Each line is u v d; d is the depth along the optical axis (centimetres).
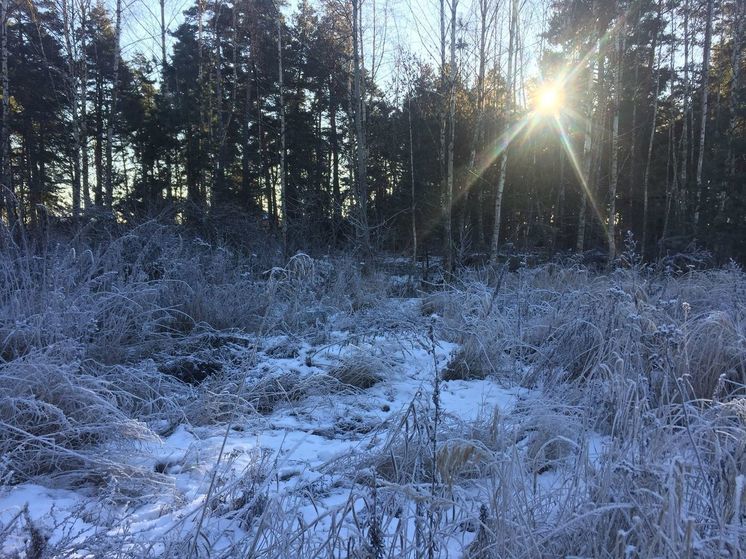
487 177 1780
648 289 655
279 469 306
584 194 1559
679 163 2273
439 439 331
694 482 240
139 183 2039
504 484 222
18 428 309
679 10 1834
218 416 416
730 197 1265
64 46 1447
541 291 738
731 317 503
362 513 239
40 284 522
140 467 313
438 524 222
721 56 2084
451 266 1251
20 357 373
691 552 183
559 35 1664
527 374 518
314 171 2439
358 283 901
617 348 406
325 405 448
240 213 1252
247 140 2191
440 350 609
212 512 265
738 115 1453
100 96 1872
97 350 476
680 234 1429
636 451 268
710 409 294
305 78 2473
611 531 217
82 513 266
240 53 2438
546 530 220
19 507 273
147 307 585
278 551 207
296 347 583
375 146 1980
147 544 233
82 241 739
